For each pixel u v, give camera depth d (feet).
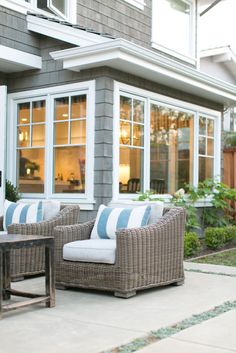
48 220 17.07
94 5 26.05
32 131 23.54
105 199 20.95
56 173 22.65
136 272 14.15
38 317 11.92
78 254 14.65
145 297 14.07
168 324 11.25
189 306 12.96
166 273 15.15
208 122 28.55
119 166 21.83
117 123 21.54
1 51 21.72
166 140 24.94
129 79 22.24
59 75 22.52
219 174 29.14
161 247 14.97
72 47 22.30
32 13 22.88
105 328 10.96
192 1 33.27
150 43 29.68
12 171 24.00
